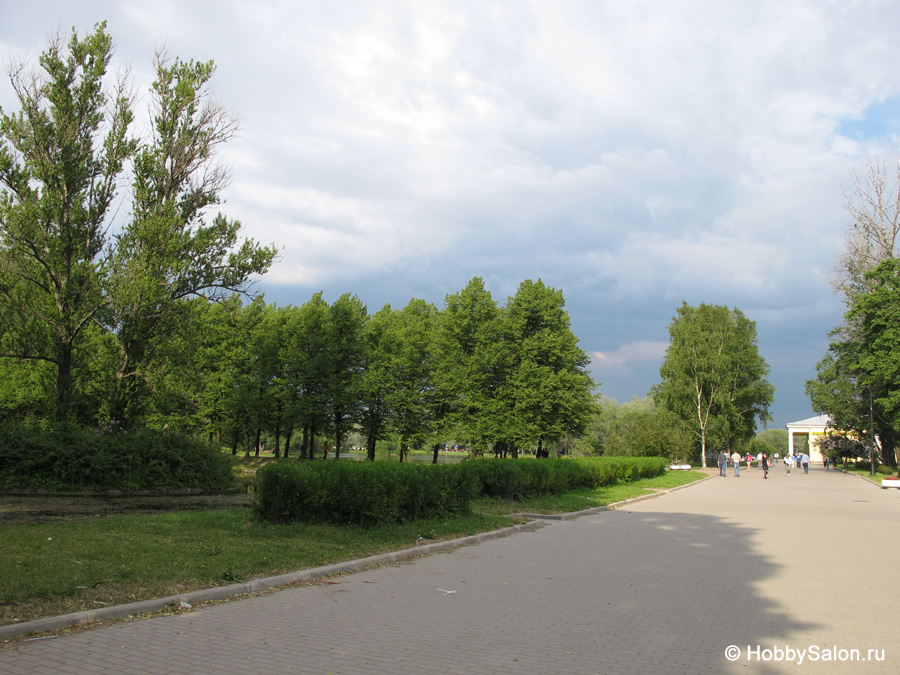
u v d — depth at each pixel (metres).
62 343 24.19
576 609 7.43
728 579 9.47
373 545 11.23
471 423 44.00
